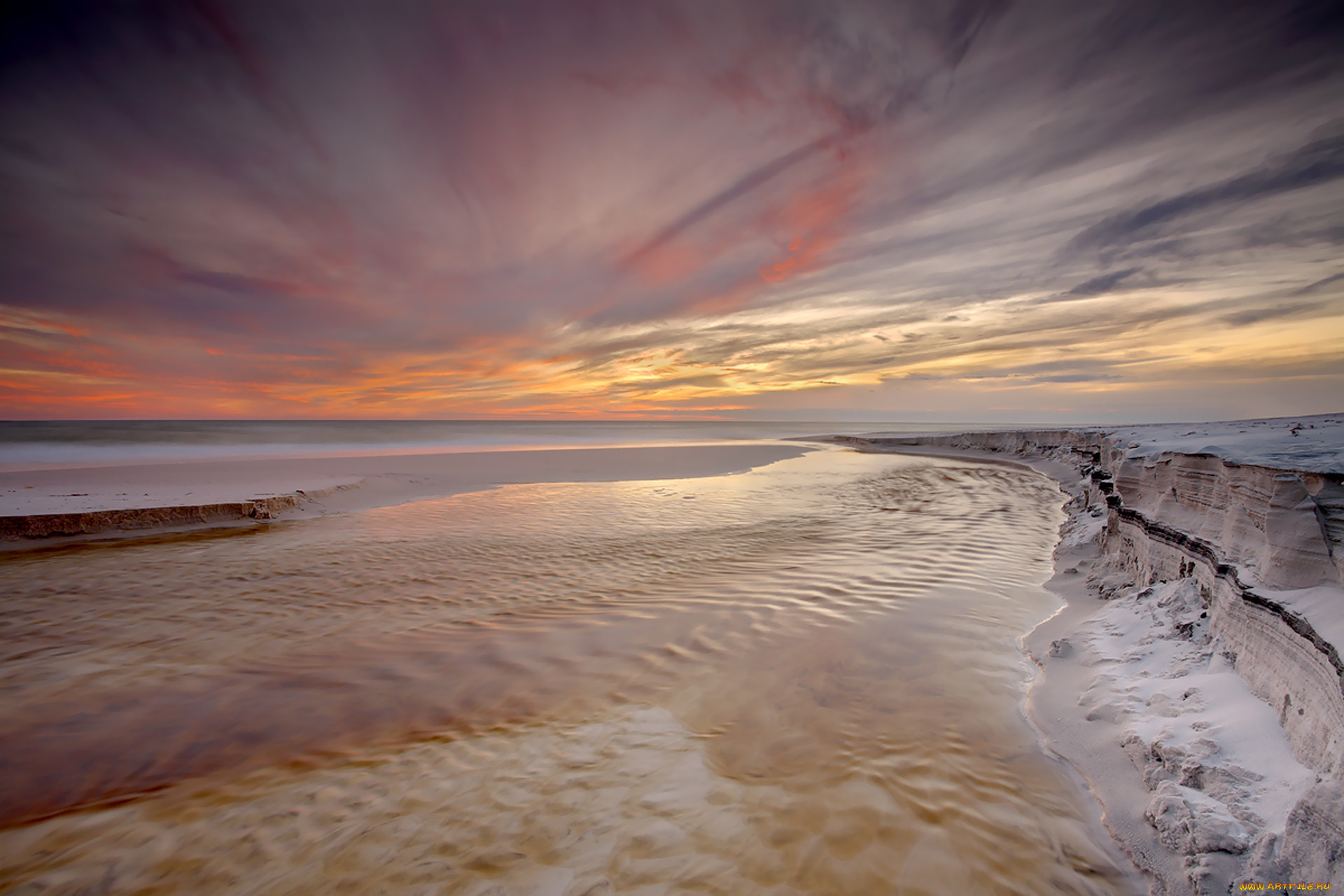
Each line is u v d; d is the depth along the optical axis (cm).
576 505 1234
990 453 2680
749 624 521
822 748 325
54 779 311
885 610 548
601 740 341
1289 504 314
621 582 667
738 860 239
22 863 247
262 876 235
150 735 355
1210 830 220
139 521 952
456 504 1259
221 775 314
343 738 350
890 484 1591
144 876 238
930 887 224
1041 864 235
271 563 764
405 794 292
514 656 465
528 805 279
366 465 1906
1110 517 663
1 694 408
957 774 298
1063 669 412
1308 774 224
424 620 551
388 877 232
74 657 471
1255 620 305
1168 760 271
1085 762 305
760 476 1794
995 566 696
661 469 1972
